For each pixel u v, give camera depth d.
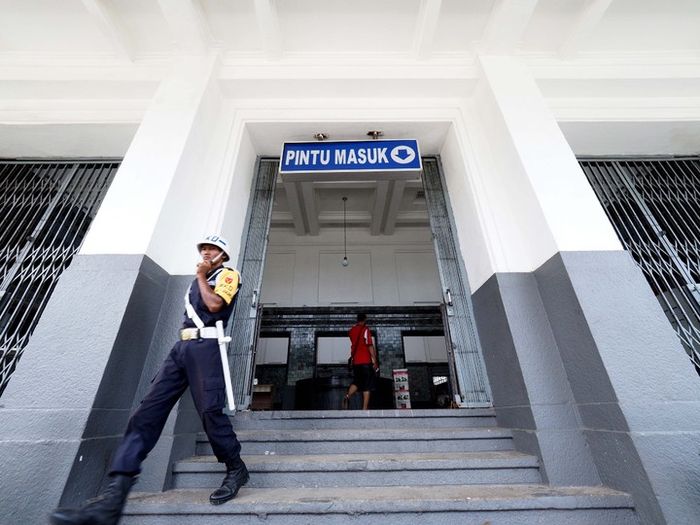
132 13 2.83
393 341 6.28
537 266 2.26
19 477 1.40
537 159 2.42
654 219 3.08
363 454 2.00
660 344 1.72
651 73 3.10
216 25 2.98
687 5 2.82
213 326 1.56
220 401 1.46
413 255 7.05
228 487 1.45
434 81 3.15
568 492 1.56
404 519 1.42
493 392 2.40
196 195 2.63
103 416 1.61
